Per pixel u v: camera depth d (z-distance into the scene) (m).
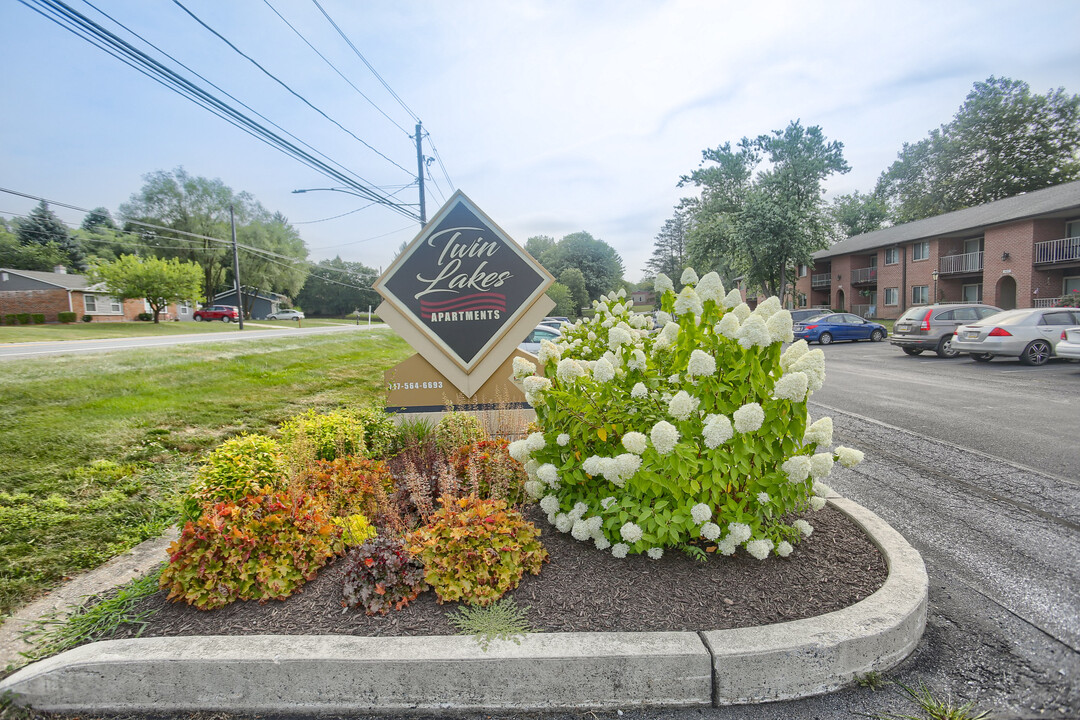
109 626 2.43
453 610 2.42
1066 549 3.35
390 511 2.96
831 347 20.56
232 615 2.44
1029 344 12.62
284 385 9.96
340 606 2.47
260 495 2.95
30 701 2.12
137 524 3.72
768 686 2.09
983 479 4.71
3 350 15.23
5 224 56.38
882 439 6.16
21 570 3.03
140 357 12.42
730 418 2.66
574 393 2.95
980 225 24.86
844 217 56.47
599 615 2.34
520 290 5.31
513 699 2.08
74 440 5.28
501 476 3.35
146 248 51.59
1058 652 2.34
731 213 33.97
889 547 2.88
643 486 2.70
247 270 55.88
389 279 5.35
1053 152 38.78
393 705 2.09
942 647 2.39
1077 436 6.10
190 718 2.08
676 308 2.87
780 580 2.61
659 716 2.04
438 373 5.39
